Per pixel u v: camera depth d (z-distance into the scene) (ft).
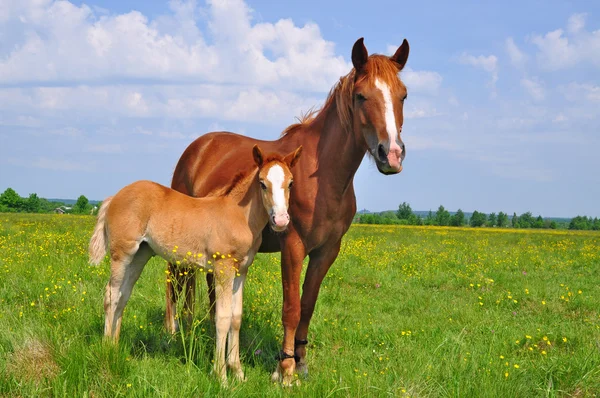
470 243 60.39
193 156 17.67
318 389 11.66
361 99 12.57
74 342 12.56
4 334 12.84
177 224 13.56
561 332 17.63
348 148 13.15
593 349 14.78
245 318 18.11
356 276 28.81
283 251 13.56
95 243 14.33
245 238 13.41
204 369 12.51
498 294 24.56
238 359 13.32
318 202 13.34
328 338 17.38
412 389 11.57
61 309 17.57
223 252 13.30
